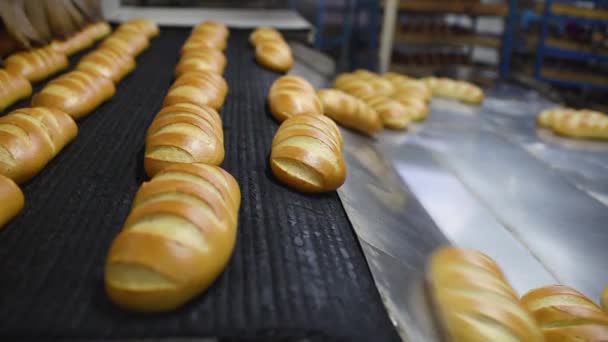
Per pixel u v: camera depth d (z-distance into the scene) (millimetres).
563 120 1685
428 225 1053
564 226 1142
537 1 3479
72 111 1135
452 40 3504
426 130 1628
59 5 1677
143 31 2014
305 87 1342
